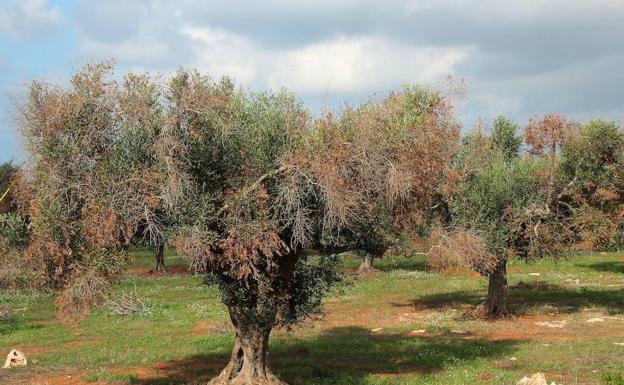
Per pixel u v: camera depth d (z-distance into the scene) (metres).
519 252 28.12
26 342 25.81
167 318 30.73
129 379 18.58
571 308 30.48
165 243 14.18
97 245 13.53
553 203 28.16
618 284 38.38
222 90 14.91
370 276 46.06
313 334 26.14
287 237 15.38
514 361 19.45
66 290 13.36
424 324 27.97
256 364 16.12
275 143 14.83
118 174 13.73
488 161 27.69
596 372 17.22
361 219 15.95
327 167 14.22
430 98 20.91
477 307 29.84
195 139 14.16
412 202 17.83
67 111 13.54
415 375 18.20
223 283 15.71
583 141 28.23
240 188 14.52
